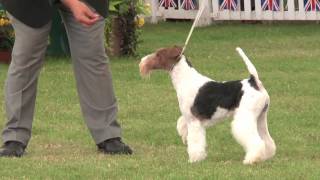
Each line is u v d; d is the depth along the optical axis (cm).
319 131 1238
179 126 1041
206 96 998
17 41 1067
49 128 1270
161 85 1616
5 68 1802
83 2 1059
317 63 1861
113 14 1938
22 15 1052
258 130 1016
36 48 1070
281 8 2575
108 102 1099
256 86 981
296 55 1986
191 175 923
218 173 932
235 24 2641
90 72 1086
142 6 1997
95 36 1074
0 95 1515
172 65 1024
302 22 2644
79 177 928
